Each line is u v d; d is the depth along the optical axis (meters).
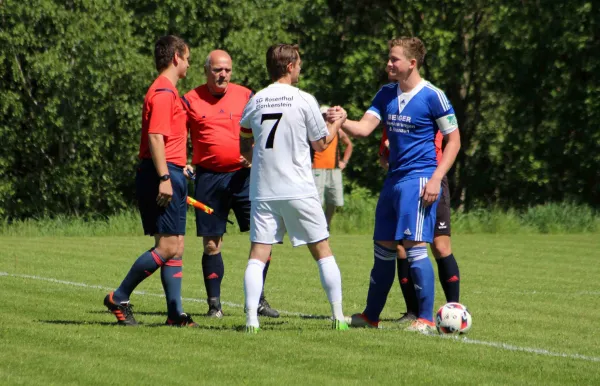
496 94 90.25
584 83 88.31
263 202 21.88
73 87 78.31
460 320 23.23
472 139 91.38
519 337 23.55
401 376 17.70
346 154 57.81
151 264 23.03
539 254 51.94
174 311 23.53
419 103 23.16
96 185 83.81
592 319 27.61
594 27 86.69
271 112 21.67
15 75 77.38
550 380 17.92
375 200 84.06
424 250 23.81
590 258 50.00
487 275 40.94
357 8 92.50
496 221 72.06
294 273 39.81
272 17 90.62
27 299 28.88
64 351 19.52
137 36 83.94
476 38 89.94
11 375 17.12
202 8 86.69
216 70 27.86
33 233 68.19
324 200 57.66
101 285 33.78
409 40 23.25
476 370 18.59
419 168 23.33
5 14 76.25
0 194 77.94
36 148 81.31
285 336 21.53
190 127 28.28
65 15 77.25
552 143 89.38
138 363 18.41
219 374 17.50
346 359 19.06
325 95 93.75
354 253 50.34
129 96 81.12
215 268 27.39
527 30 87.56
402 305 30.94
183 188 23.28
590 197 90.88
